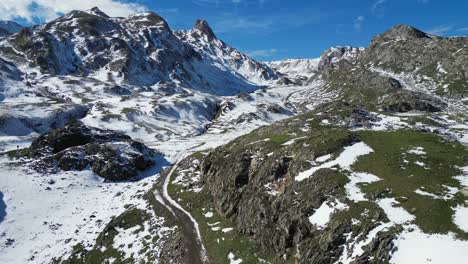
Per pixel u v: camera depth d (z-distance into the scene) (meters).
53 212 72.44
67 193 80.50
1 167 86.75
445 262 28.70
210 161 75.31
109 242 58.66
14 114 135.62
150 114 169.25
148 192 76.88
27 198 76.00
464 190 38.34
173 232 56.50
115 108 173.50
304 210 41.97
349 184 43.56
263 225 46.53
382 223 35.25
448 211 34.84
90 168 92.19
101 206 74.75
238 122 172.25
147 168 98.06
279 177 53.84
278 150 59.59
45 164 90.62
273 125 85.56
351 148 53.88
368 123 75.12
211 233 53.31
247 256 44.69
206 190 68.00
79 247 58.97
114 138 112.88
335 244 35.88
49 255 58.16
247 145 69.88
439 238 31.61
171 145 128.12
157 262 50.59
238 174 60.22
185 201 67.69
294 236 41.00
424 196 37.97
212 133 156.62
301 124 79.31
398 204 37.59
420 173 43.34
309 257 36.88
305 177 48.88
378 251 32.12
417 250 30.95
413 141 56.03
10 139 112.38
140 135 145.38
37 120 139.75
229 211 56.31
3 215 69.19
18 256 58.47
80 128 108.62
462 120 88.88
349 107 85.75
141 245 55.88
